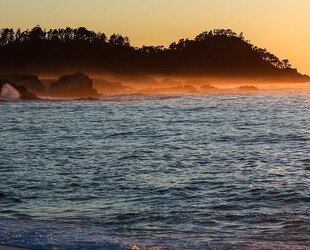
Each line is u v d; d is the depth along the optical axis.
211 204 28.20
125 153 49.09
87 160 44.50
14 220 24.78
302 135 64.88
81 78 196.62
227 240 21.75
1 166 41.06
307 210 26.56
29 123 89.56
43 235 21.84
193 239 21.88
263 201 28.72
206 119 96.88
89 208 27.50
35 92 197.12
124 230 23.33
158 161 43.84
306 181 34.06
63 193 31.12
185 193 30.98
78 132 72.19
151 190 31.88
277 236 22.27
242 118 98.88
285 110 124.62
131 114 113.56
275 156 46.59
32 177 36.12
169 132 71.38
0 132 73.19
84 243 20.81
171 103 161.38
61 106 143.12
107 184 33.69
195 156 46.84
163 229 23.56
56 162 43.28
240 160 44.22
